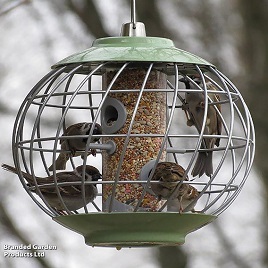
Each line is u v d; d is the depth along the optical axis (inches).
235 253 846.5
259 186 824.9
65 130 505.4
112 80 444.1
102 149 485.7
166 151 494.0
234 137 458.9
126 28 465.4
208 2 823.7
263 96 797.9
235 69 816.9
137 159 483.2
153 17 819.4
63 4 825.5
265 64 815.1
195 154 434.0
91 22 825.5
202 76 451.2
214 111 526.3
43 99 493.0
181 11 821.9
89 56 449.4
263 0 828.0
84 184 440.8
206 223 454.9
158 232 438.3
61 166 506.0
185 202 463.5
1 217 829.8
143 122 487.5
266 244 837.8
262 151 792.9
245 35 823.1
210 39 815.1
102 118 494.0
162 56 446.9
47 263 815.7
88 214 434.0
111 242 439.8
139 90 448.5
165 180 448.1
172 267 861.8
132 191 479.2
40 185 457.7
